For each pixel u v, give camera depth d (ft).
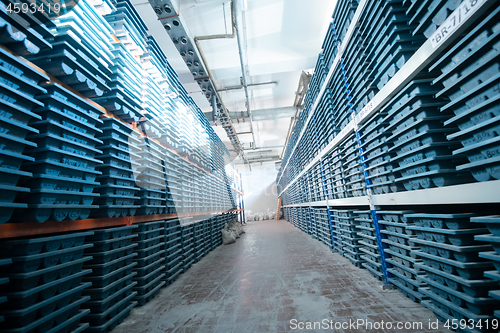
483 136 3.98
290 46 20.88
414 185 6.03
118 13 8.45
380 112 7.10
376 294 7.81
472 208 6.57
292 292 8.68
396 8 5.70
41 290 4.77
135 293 8.07
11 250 4.65
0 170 3.93
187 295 9.44
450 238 5.19
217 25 18.16
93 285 6.70
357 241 11.39
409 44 5.85
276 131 46.80
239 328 6.44
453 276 5.05
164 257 10.94
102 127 7.20
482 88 3.83
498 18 3.46
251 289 9.46
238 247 20.71
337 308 7.02
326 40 11.62
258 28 19.16
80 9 6.29
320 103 14.08
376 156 7.75
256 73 22.13
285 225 39.09
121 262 7.77
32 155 5.09
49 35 5.50
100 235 7.02
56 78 6.02
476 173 4.26
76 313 5.83
